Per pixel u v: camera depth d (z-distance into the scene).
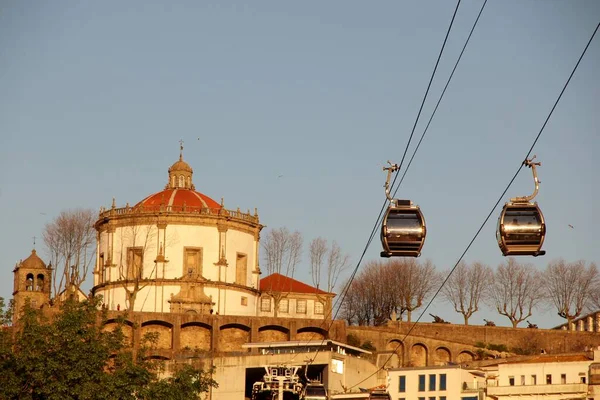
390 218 58.22
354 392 159.38
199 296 184.88
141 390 94.62
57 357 92.50
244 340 180.00
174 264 186.50
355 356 169.62
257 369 159.75
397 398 153.62
